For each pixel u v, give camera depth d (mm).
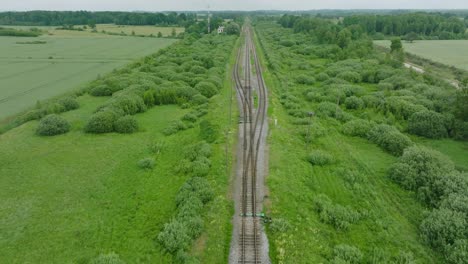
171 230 34781
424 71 118062
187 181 44469
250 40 196375
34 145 58938
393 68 111500
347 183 47062
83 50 164625
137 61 121750
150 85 88188
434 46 172125
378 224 38500
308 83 101312
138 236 36062
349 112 77688
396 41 129000
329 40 162250
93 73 115875
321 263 31703
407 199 44375
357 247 35031
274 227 35312
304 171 49031
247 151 53250
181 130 66000
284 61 129875
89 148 57938
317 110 77000
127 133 64625
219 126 63625
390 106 74812
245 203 40031
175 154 55594
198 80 95375
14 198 42906
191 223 35531
